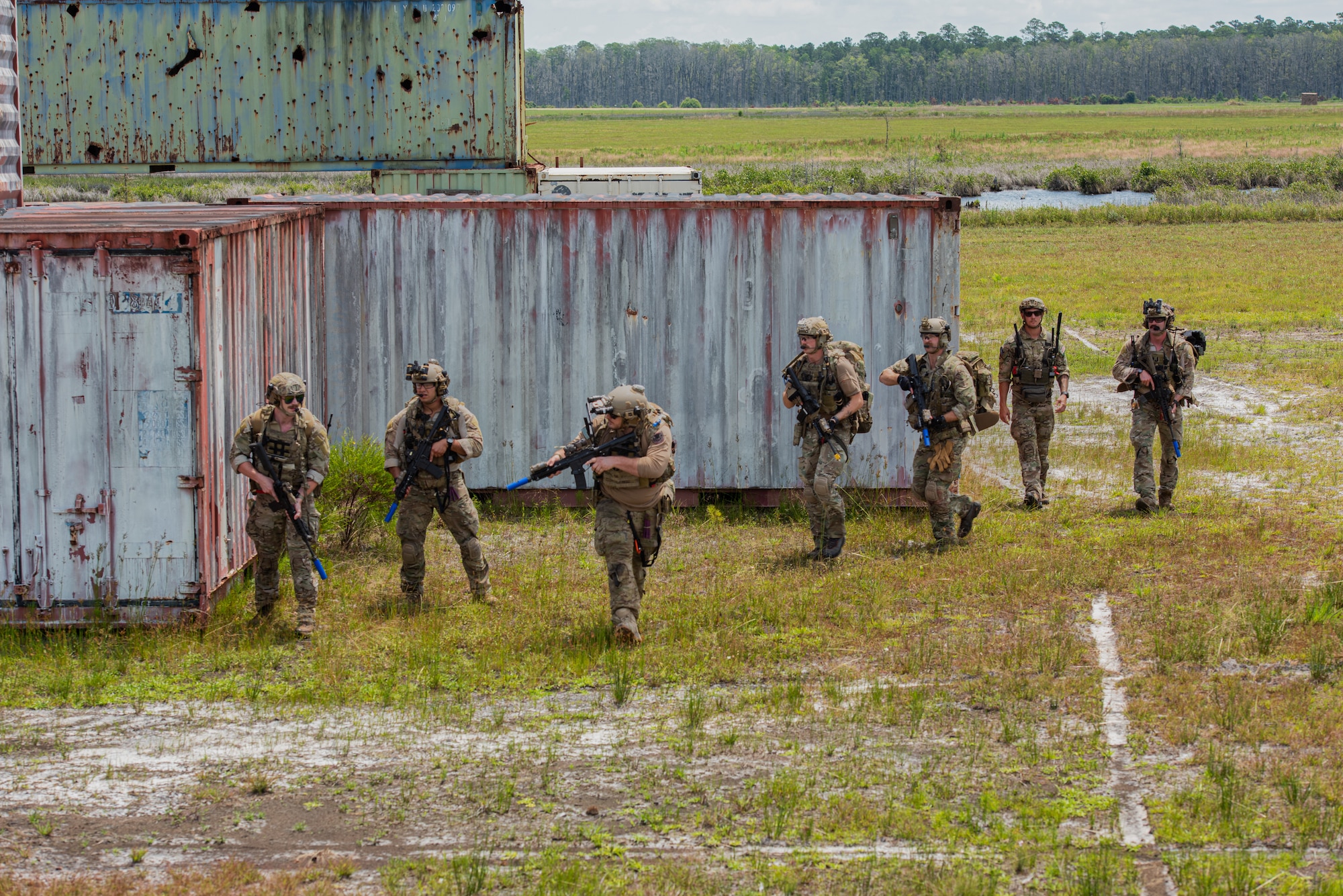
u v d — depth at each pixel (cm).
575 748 1057
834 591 1491
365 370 1984
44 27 2958
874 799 945
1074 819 907
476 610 1463
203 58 2959
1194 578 1501
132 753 1054
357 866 861
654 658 1278
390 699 1177
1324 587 1389
